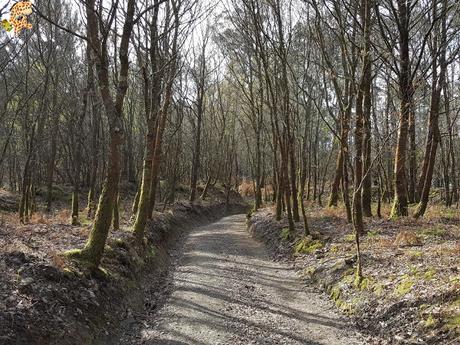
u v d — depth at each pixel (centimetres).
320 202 2680
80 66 2162
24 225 1353
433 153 1570
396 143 1565
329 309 888
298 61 2112
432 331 640
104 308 746
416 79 1117
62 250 909
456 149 3588
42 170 3456
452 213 1656
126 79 847
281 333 758
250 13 1582
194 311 866
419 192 2133
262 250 1648
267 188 4381
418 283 777
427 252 966
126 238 1164
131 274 982
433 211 1711
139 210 1308
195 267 1311
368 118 1461
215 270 1256
